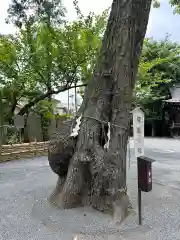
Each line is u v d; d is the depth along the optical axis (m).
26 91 10.78
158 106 18.77
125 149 3.41
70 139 3.53
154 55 18.11
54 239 2.66
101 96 3.43
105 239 2.65
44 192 4.36
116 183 3.25
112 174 3.26
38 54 9.27
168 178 5.46
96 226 2.96
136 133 3.08
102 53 3.48
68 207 3.45
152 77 16.70
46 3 6.57
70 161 3.59
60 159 3.63
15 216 3.29
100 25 9.59
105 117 3.42
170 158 8.38
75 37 9.29
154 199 3.97
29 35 9.30
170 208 3.58
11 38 9.53
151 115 18.78
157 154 9.35
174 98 17.42
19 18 6.75
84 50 9.31
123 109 3.37
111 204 3.22
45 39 8.92
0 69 9.58
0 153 7.45
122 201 3.24
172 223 3.06
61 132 3.66
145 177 2.89
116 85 3.35
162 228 2.92
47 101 12.07
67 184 3.51
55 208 3.49
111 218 3.12
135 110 3.13
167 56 17.92
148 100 17.50
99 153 3.32
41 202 3.79
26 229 2.91
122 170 3.33
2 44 9.16
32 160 7.96
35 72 10.02
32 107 11.89
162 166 6.88
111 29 3.39
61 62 9.66
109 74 3.39
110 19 3.42
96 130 3.39
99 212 3.29
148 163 2.87
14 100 10.59
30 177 5.57
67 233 2.80
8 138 9.86
